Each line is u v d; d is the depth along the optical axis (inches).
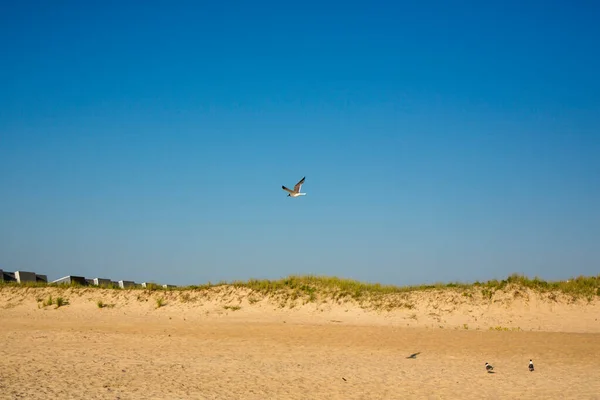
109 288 1643.7
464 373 835.4
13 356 912.3
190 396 671.1
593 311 1336.1
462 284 1518.2
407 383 768.3
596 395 710.5
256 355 957.8
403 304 1419.8
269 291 1529.3
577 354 984.3
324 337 1142.3
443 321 1328.7
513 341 1104.8
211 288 1579.7
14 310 1497.3
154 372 804.6
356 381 775.7
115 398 650.8
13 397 642.8
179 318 1396.4
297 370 841.5
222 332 1202.0
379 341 1101.7
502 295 1409.9
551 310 1350.9
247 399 667.4
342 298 1470.2
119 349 997.8
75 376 764.0
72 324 1321.4
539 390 735.1
